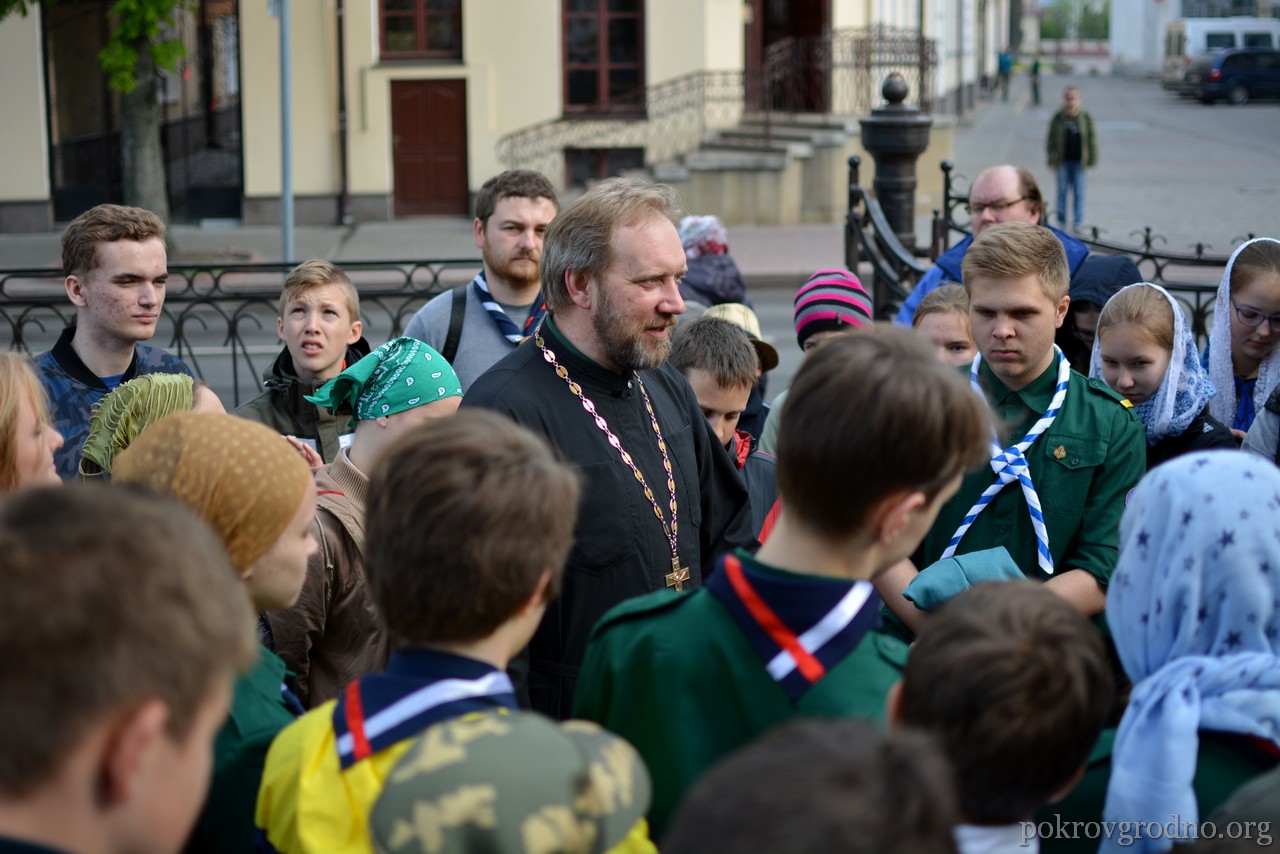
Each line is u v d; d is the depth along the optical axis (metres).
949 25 33.59
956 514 2.97
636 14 19.05
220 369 9.85
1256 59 44.88
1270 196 21.64
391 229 18.17
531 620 1.87
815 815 1.13
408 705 1.80
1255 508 1.99
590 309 2.80
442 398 3.05
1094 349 3.68
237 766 2.02
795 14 20.84
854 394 1.81
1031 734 1.64
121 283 3.90
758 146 18.66
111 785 1.26
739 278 6.51
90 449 3.04
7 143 17.83
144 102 14.51
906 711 1.73
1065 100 18.73
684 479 2.95
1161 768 1.91
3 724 1.21
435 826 1.52
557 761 1.57
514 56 18.73
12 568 1.25
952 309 3.99
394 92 18.62
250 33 18.16
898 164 9.17
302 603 2.77
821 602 1.87
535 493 1.80
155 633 1.26
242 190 18.52
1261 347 3.82
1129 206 20.80
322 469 3.15
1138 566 2.07
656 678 1.94
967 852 1.67
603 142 19.03
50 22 17.83
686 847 1.18
